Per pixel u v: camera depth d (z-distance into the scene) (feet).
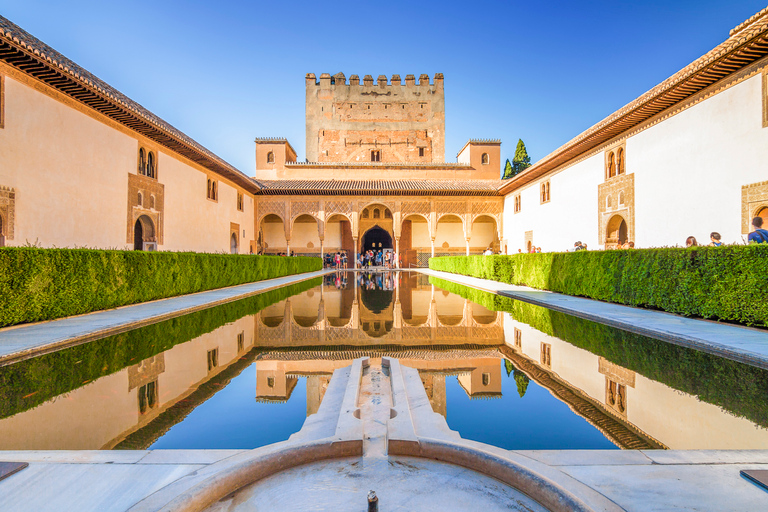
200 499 4.24
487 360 11.79
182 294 27.66
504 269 38.40
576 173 45.34
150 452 5.71
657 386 9.29
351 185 70.90
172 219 41.68
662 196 31.63
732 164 25.39
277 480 4.88
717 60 23.53
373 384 8.57
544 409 8.00
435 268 69.46
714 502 4.38
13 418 7.66
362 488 4.66
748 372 10.32
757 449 5.92
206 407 8.27
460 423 7.30
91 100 28.94
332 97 94.53
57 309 17.15
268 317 20.10
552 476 4.52
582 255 25.55
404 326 17.60
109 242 31.94
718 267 15.84
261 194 69.77
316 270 70.33
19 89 24.12
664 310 19.21
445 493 4.56
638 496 4.51
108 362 11.59
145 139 36.83
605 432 6.83
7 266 15.21
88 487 4.80
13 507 4.35
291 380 10.11
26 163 24.59
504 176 118.21
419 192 70.18
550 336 15.15
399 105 94.94
